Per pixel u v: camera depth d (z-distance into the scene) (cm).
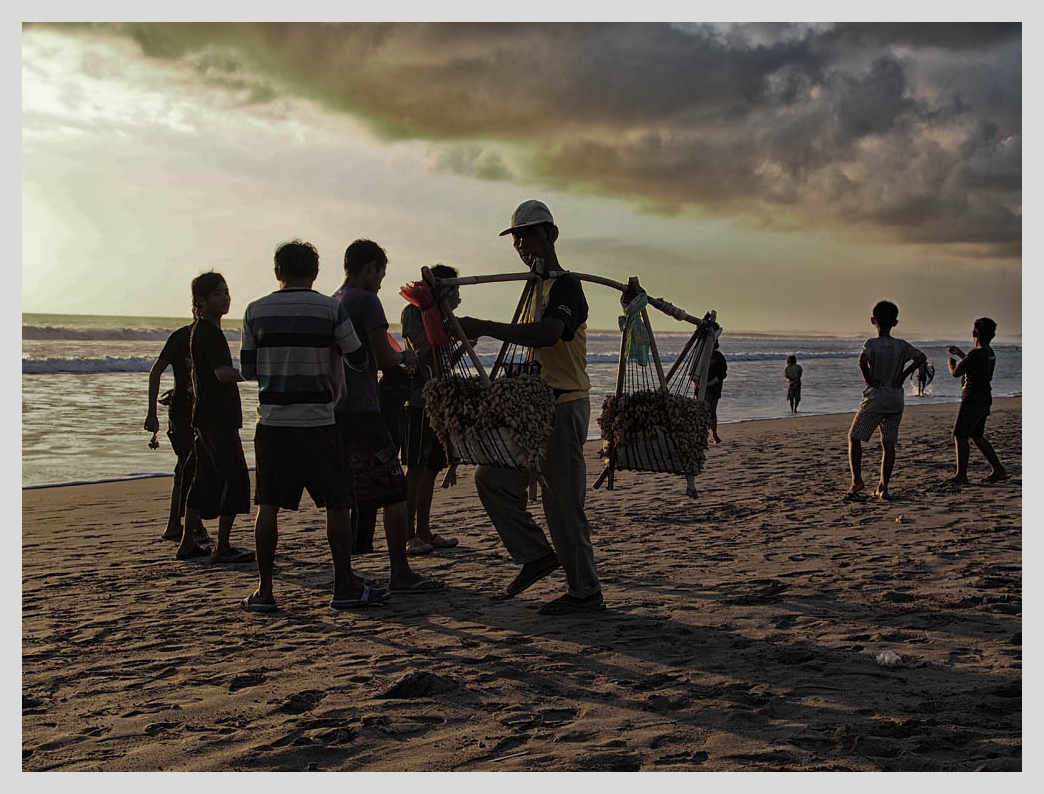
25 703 361
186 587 559
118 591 549
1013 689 355
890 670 382
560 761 298
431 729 328
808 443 1410
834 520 745
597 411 1980
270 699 362
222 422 629
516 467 454
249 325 491
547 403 452
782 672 382
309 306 486
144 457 1271
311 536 719
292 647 432
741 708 341
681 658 402
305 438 489
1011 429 1545
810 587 526
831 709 339
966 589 512
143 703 360
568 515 475
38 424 1628
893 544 642
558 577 571
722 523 746
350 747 314
